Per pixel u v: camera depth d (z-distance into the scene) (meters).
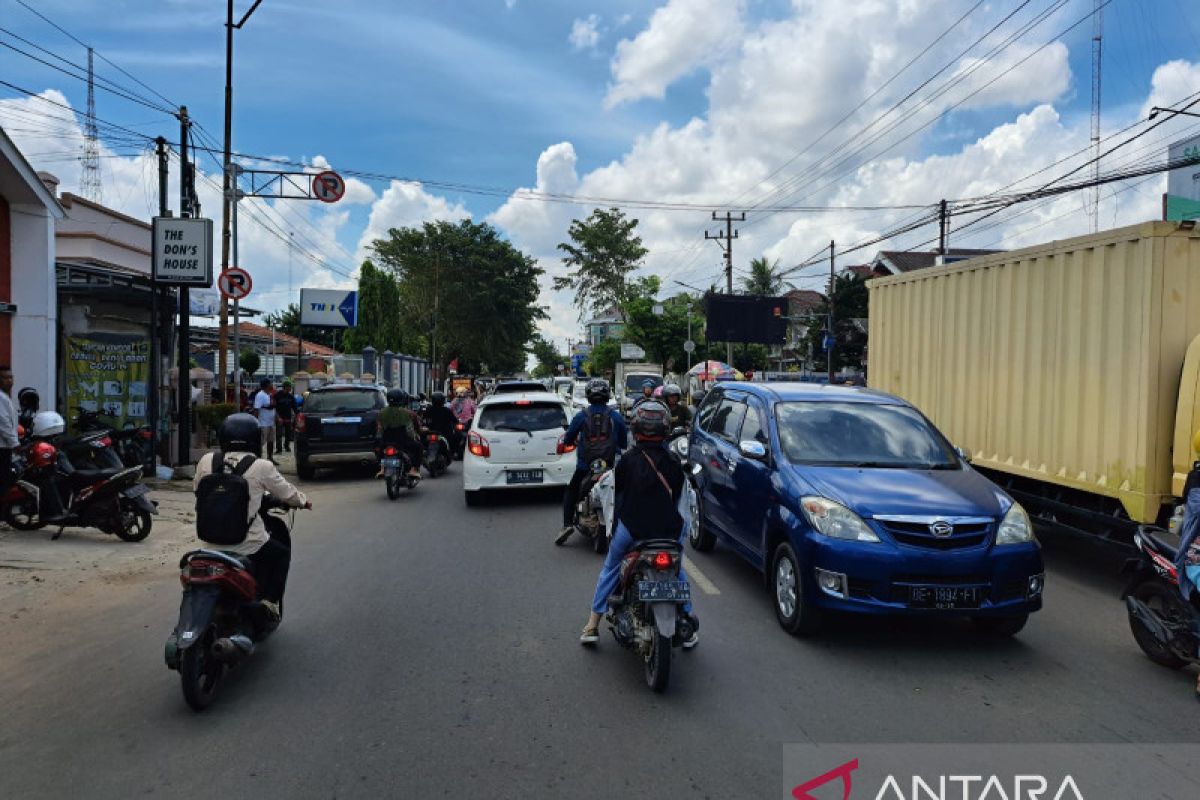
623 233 71.50
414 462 13.16
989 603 5.46
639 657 5.50
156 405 14.15
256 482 5.05
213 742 4.22
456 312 61.28
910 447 6.76
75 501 9.08
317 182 19.23
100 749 4.14
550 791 3.72
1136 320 6.88
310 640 5.88
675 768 3.94
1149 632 5.41
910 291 11.02
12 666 5.35
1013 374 8.66
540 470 11.53
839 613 6.49
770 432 6.91
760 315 42.34
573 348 112.56
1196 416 6.42
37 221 12.57
